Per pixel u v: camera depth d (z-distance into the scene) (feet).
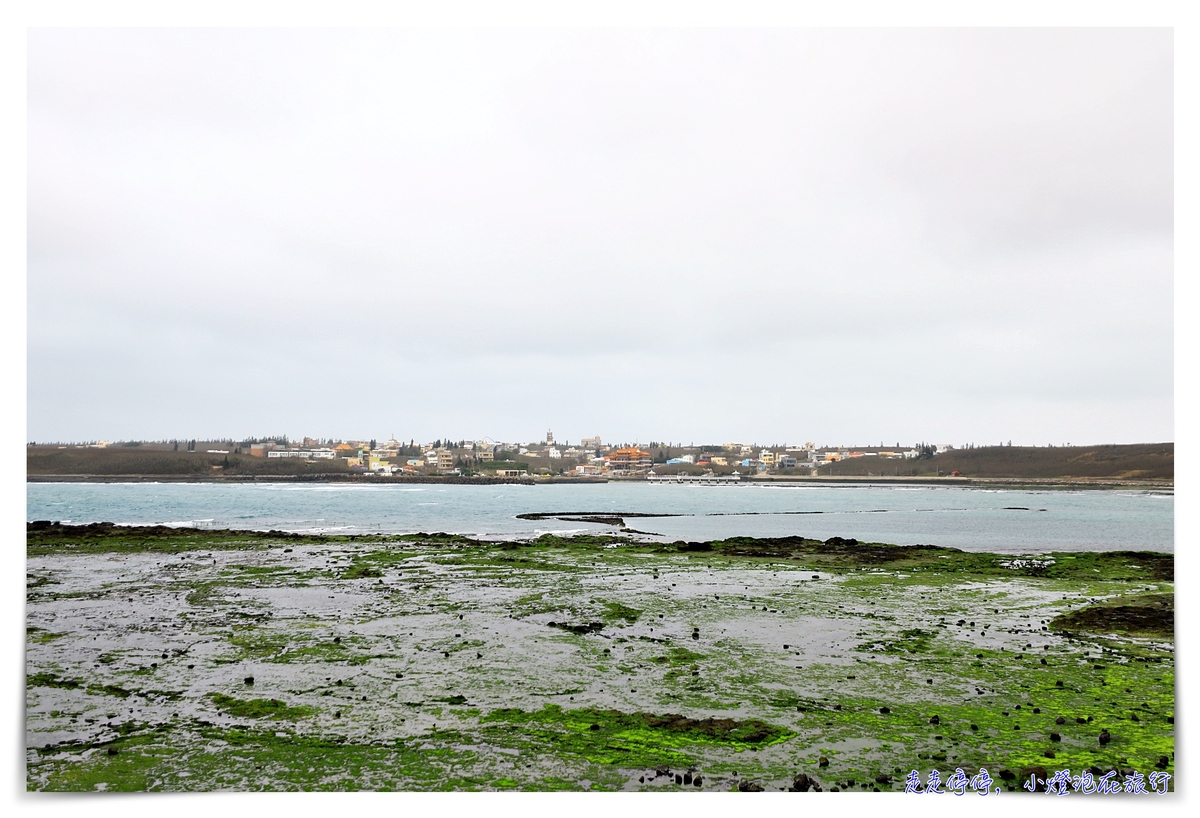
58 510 326.65
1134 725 42.83
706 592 90.84
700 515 332.80
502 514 320.91
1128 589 94.43
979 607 80.74
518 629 68.03
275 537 161.27
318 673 52.70
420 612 76.18
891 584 98.68
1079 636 65.77
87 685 49.47
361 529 226.99
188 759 37.42
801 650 60.13
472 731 41.29
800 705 45.93
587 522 268.00
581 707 45.37
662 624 70.69
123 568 109.19
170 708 44.96
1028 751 38.91
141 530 161.68
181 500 433.48
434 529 228.63
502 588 93.25
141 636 64.13
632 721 42.96
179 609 77.15
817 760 37.63
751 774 35.86
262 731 41.16
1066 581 102.42
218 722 42.60
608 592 90.38
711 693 48.37
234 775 35.63
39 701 46.32
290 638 63.62
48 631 65.77
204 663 55.26
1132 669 54.39
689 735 40.91
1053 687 49.83
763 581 101.14
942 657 57.88
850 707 45.70
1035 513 366.63
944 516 338.13
